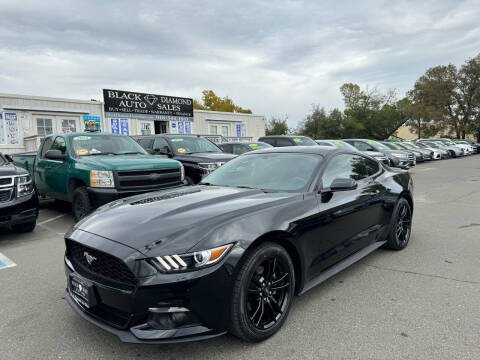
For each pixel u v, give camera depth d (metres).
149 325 2.20
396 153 15.36
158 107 19.09
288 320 2.83
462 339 2.50
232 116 23.80
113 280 2.34
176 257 2.20
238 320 2.35
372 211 3.88
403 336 2.55
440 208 7.37
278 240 2.70
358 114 53.28
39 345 2.57
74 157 6.55
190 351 2.44
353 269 3.94
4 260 4.58
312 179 3.28
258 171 3.69
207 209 2.68
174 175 6.67
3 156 6.60
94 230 2.62
